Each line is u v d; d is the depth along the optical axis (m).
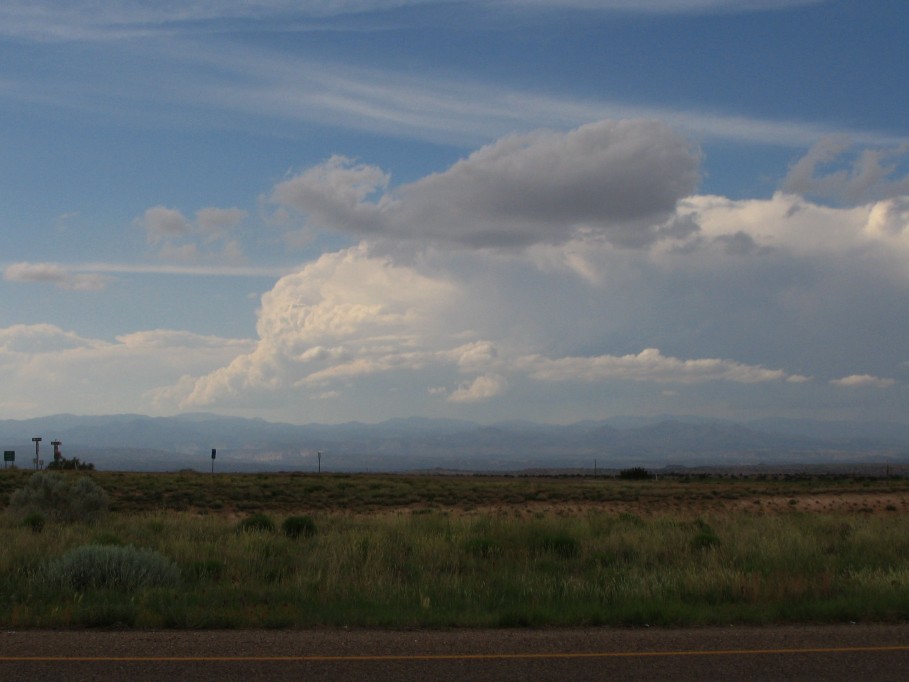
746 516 32.56
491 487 60.25
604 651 9.57
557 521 26.84
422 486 58.88
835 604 12.32
